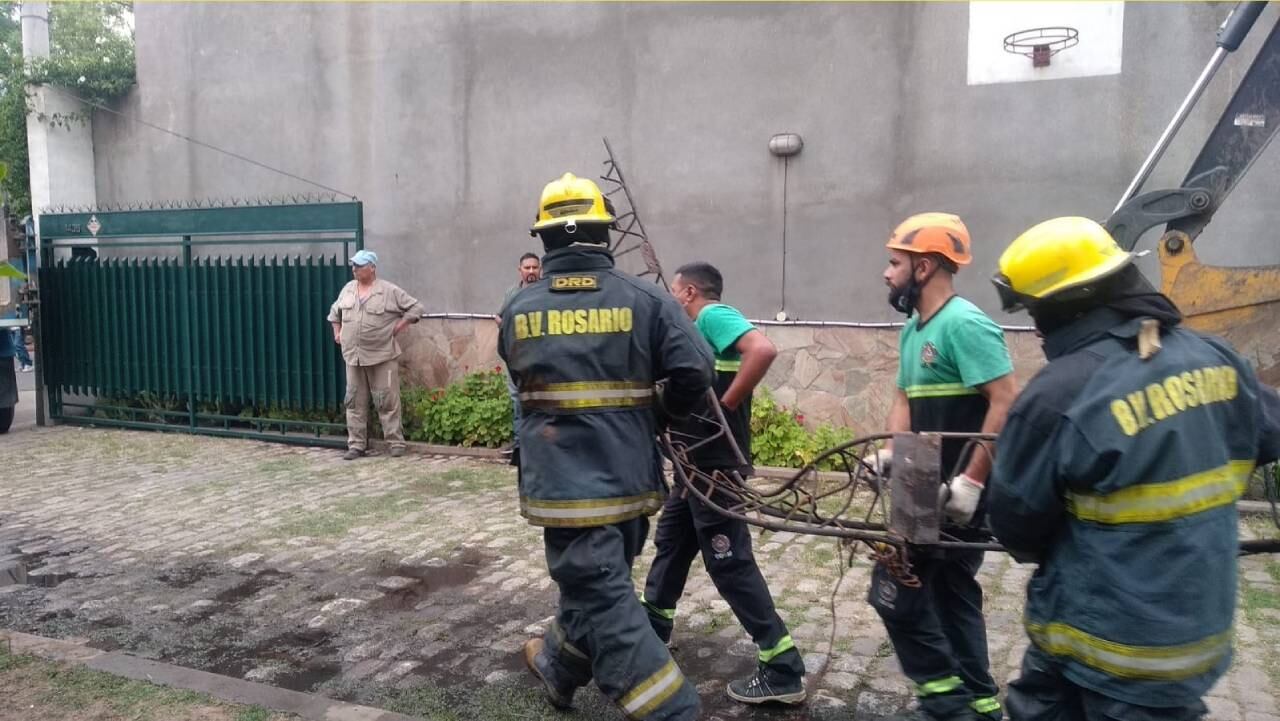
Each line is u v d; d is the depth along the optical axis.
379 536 6.25
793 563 5.54
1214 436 2.15
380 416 8.91
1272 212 6.79
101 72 11.05
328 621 4.77
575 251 3.28
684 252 8.57
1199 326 6.06
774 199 8.19
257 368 9.75
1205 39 6.84
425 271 9.73
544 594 5.13
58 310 10.92
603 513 3.16
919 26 7.61
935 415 3.16
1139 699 2.11
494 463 8.52
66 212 10.89
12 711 3.70
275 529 6.44
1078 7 7.12
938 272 3.17
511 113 9.22
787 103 8.09
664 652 3.15
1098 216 7.20
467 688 3.96
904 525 2.90
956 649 3.29
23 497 7.44
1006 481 2.27
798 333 8.11
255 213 9.44
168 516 6.82
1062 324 2.32
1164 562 2.08
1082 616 2.19
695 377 3.22
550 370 3.21
